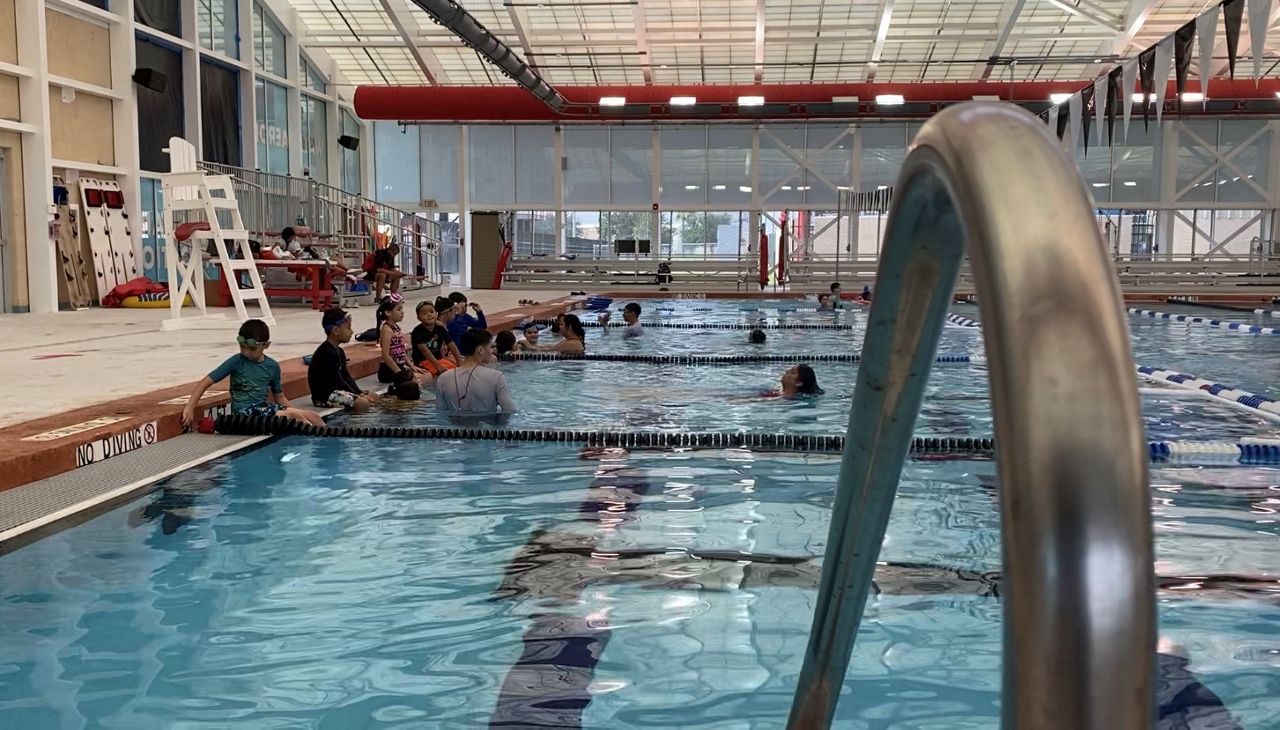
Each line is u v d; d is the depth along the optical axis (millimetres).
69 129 15891
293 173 23719
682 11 22562
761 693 2449
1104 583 426
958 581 3283
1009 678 441
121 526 3979
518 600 3121
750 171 27344
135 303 16281
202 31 19516
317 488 4637
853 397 730
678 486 4688
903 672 2580
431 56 25531
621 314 17391
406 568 3449
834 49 24500
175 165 11852
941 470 5035
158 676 2561
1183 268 23359
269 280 17406
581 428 6156
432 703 2400
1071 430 435
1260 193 26141
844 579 770
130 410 5770
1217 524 4055
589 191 27781
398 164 28047
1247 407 7191
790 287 23906
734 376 8898
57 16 15562
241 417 5879
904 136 26875
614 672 2578
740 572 3393
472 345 6699
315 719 2316
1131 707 425
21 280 14977
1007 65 24938
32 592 3211
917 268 639
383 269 18078
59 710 2365
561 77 27234
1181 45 8242
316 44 23625
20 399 6188
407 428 5926
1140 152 26391
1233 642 2789
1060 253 465
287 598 3150
